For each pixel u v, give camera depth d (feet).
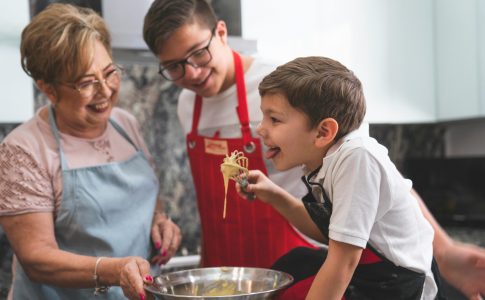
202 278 4.00
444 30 8.48
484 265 3.64
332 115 3.66
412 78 8.41
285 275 3.70
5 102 5.53
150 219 5.02
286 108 3.70
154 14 4.68
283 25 7.04
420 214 3.94
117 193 4.75
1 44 5.47
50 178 4.53
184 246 8.11
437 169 9.82
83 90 4.33
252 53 6.40
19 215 4.32
